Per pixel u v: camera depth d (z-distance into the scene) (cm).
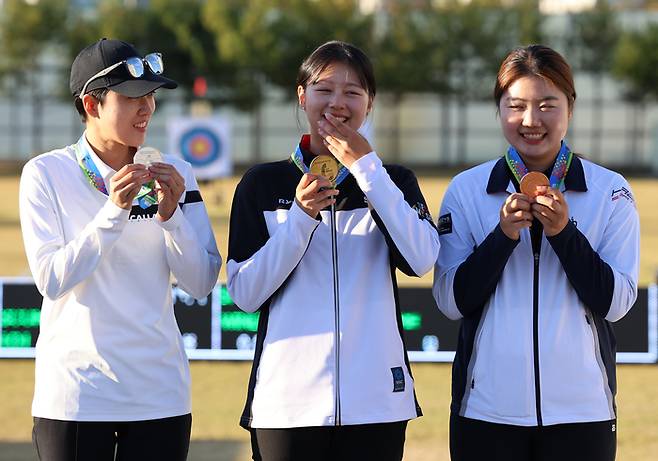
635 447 1193
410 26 7738
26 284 1265
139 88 735
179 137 4694
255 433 738
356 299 733
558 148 772
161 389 751
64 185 757
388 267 752
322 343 725
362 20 7662
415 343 1245
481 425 742
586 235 757
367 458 729
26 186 754
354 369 724
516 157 773
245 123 8238
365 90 746
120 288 744
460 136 8281
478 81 7894
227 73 7650
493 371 738
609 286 725
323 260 739
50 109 8138
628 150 8238
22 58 7762
